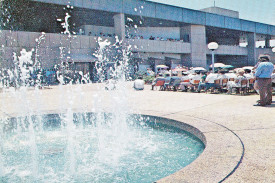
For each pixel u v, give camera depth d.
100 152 3.58
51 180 2.70
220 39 47.25
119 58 27.27
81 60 23.94
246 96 8.45
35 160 3.33
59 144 4.07
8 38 20.84
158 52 32.50
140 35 33.00
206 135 3.59
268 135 3.45
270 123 4.16
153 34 34.06
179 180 2.17
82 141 4.20
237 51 41.66
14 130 5.09
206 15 34.78
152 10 28.72
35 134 4.77
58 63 23.30
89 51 25.56
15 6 22.22
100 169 2.95
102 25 30.66
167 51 31.94
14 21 24.44
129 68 28.44
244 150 2.86
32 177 2.79
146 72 25.14
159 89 13.57
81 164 3.13
